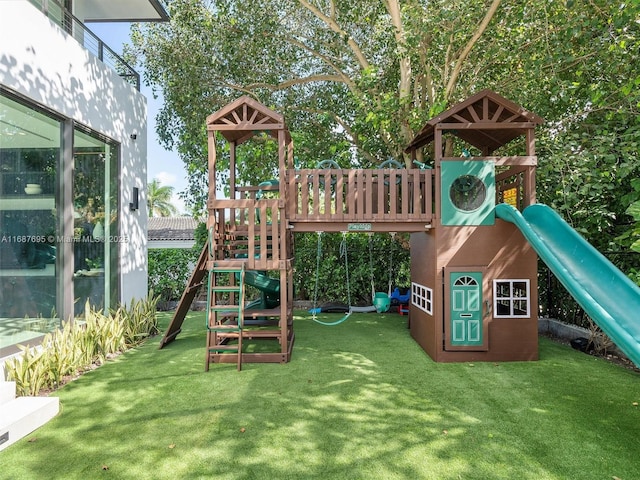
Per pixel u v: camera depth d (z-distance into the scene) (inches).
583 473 106.5
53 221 212.4
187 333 283.3
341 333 282.4
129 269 295.4
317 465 110.6
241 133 263.3
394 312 373.4
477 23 289.4
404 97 303.4
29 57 190.1
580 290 143.1
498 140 253.9
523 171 224.5
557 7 255.9
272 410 147.9
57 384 173.2
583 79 258.2
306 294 404.5
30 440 125.6
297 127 400.2
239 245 279.7
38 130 201.0
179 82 366.9
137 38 396.2
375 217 228.8
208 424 136.4
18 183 187.5
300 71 409.7
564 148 241.1
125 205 289.3
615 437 126.1
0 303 175.6
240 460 113.3
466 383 177.2
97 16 365.7
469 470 107.7
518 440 124.0
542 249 169.9
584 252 169.8
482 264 217.3
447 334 213.5
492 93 216.7
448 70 331.0
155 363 209.9
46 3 217.2
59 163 217.5
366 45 381.1
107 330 221.6
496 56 295.7
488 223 218.5
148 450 119.3
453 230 218.8
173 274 405.7
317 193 232.1
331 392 166.1
